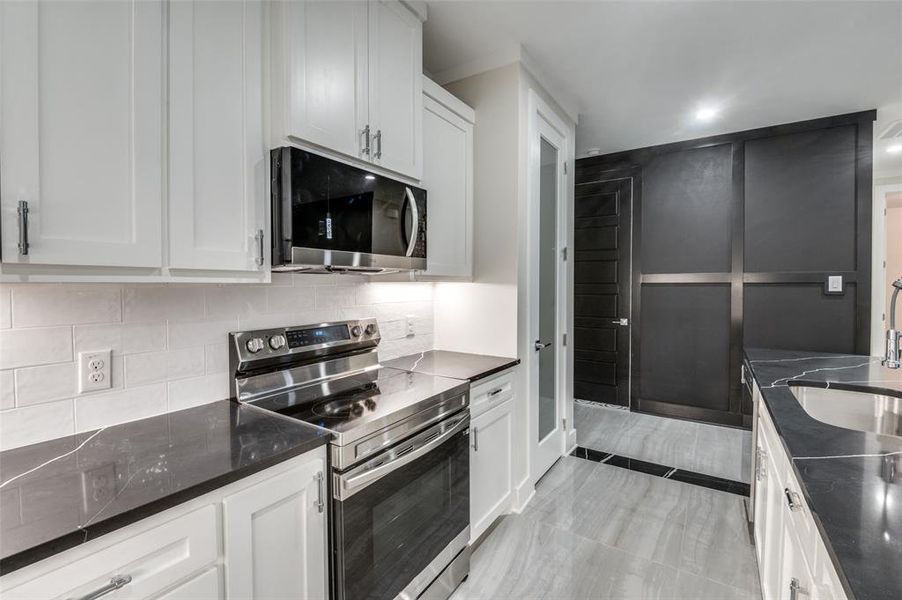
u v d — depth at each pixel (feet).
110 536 2.65
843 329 10.46
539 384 8.91
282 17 4.45
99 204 3.25
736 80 8.62
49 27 2.99
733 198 11.62
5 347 3.59
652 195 12.71
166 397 4.59
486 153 7.93
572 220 10.32
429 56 7.79
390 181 5.62
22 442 3.67
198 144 3.87
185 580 3.03
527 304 8.05
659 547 6.70
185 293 4.74
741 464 9.58
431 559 5.32
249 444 3.79
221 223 4.06
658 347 12.80
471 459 6.39
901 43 7.23
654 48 7.52
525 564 6.33
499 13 6.57
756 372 6.64
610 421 12.41
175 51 3.70
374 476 4.35
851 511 2.54
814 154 10.65
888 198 14.94
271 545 3.60
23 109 2.88
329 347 6.06
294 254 4.36
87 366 4.03
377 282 7.21
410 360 7.56
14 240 2.84
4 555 2.24
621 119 10.61
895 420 5.53
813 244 10.72
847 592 1.94
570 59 7.89
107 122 3.29
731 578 6.02
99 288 4.11
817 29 6.88
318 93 4.75
